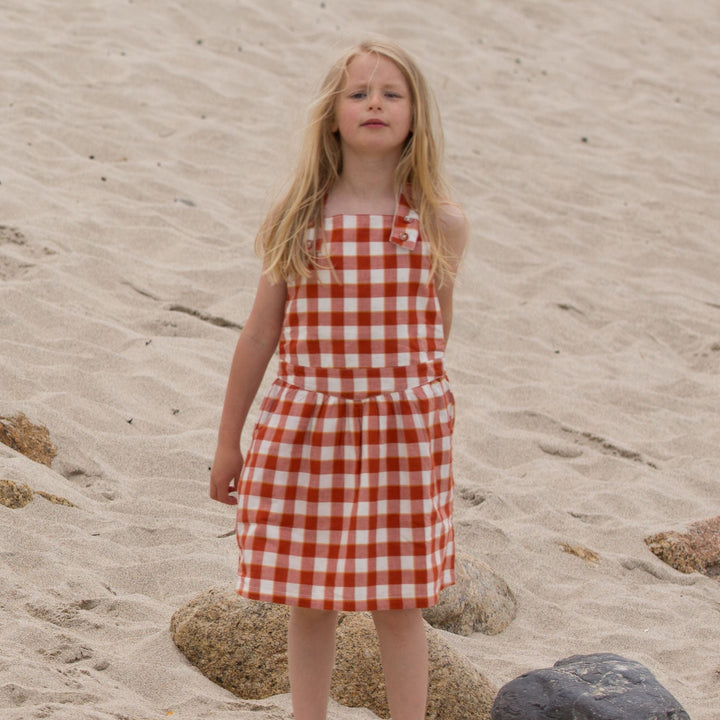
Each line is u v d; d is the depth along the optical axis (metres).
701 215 14.27
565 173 14.72
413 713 3.90
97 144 12.36
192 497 7.04
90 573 5.77
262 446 3.81
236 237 11.16
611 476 8.59
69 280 9.49
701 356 11.12
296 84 15.07
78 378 8.07
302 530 3.75
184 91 14.15
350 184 3.95
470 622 6.10
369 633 5.12
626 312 11.72
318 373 3.82
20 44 14.22
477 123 15.52
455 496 7.79
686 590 7.07
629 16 20.44
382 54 3.94
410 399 3.79
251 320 4.01
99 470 7.08
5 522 6.05
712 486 8.60
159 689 4.85
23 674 4.50
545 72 17.67
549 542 7.27
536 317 11.20
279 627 5.14
